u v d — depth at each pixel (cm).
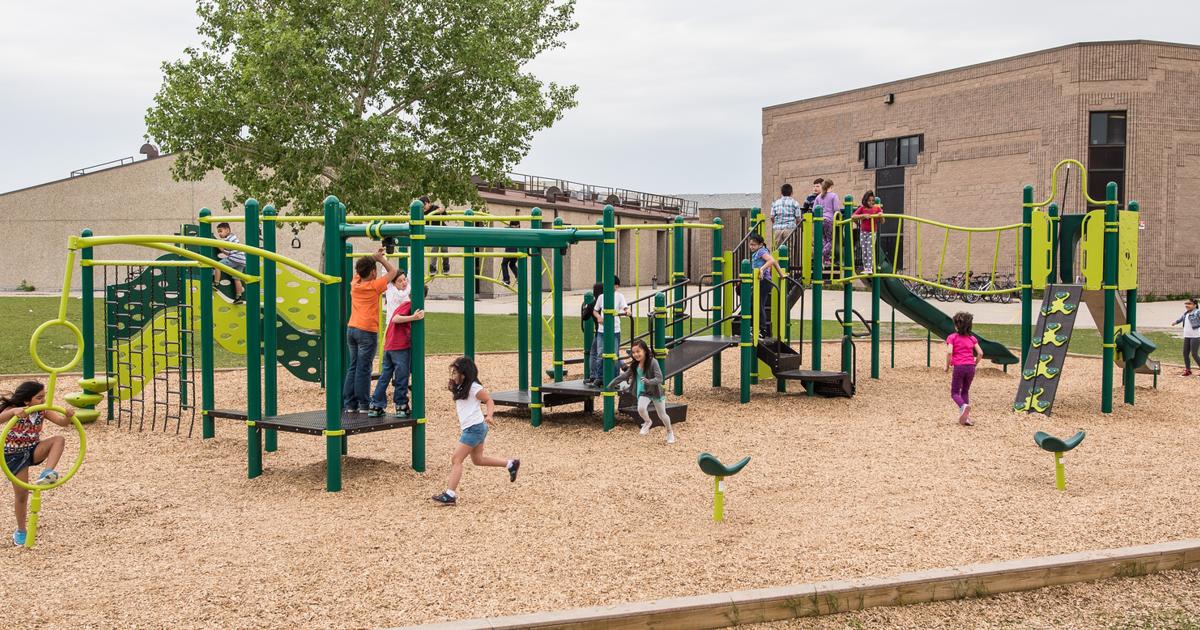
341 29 3041
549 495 809
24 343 1970
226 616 538
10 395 676
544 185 5153
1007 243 4028
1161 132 3750
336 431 827
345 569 616
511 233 1028
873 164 4619
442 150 3103
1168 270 3803
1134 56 3712
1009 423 1180
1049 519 736
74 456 969
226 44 3048
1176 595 589
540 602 559
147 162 4766
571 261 5031
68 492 821
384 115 3016
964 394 1177
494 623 502
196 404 1293
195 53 3027
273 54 2823
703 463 718
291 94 2903
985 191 4119
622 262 5403
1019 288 1371
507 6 3238
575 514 749
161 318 1295
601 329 1223
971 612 562
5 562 633
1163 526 713
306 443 1039
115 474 891
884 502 793
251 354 877
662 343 1264
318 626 524
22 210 5000
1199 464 946
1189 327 1662
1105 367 1280
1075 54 3759
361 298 947
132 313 1195
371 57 3109
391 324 915
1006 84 4022
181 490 831
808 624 543
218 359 1830
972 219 4172
